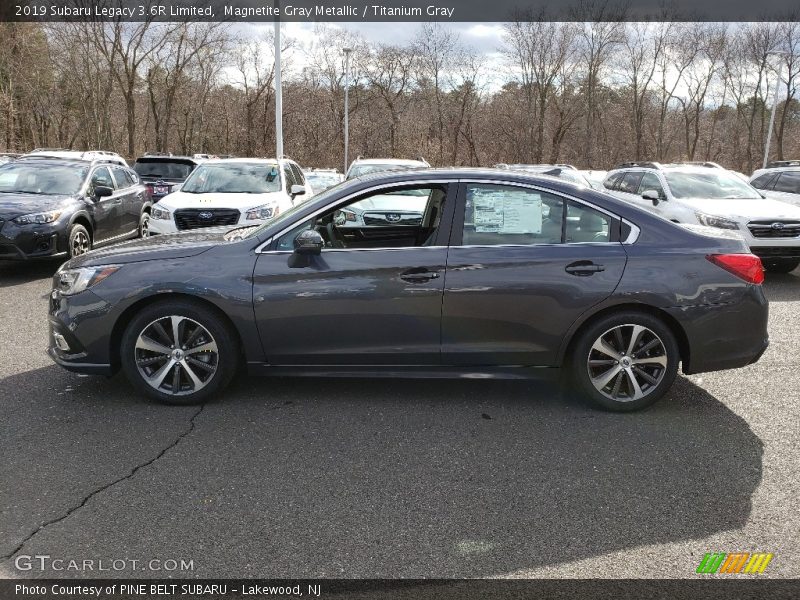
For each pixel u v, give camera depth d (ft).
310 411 14.89
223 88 179.63
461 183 14.84
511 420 14.51
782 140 182.50
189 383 15.12
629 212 14.85
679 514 10.69
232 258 14.73
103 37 131.75
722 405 15.58
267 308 14.53
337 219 17.35
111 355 15.05
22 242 29.27
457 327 14.56
